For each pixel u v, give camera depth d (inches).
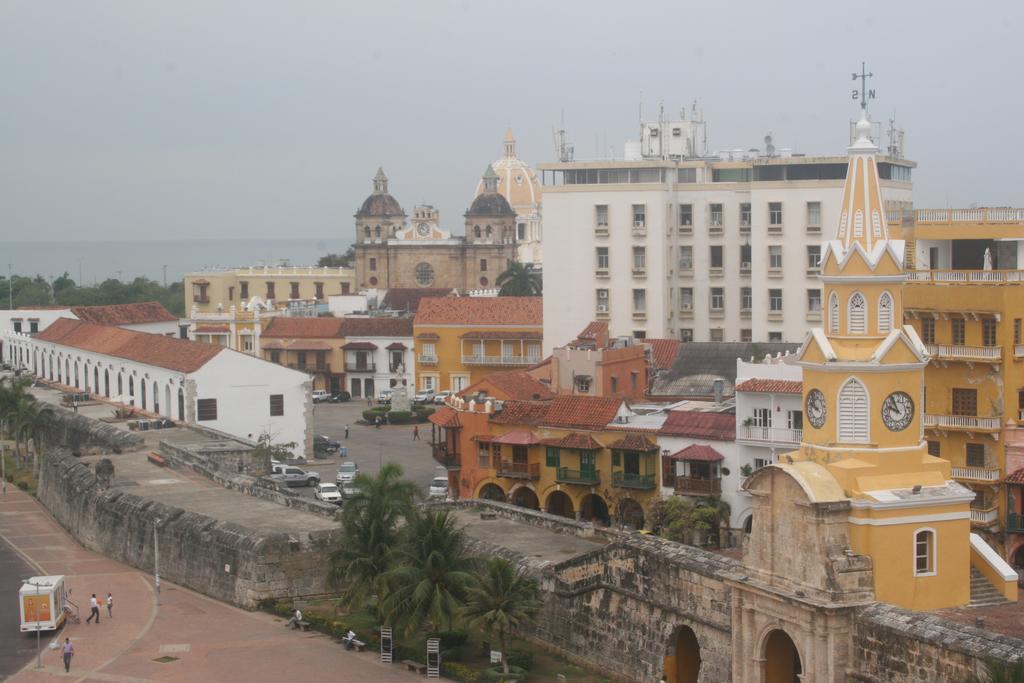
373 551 3213.6
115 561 4173.2
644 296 6378.0
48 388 7322.8
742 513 4042.8
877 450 2454.5
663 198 6323.8
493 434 4690.0
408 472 5531.5
